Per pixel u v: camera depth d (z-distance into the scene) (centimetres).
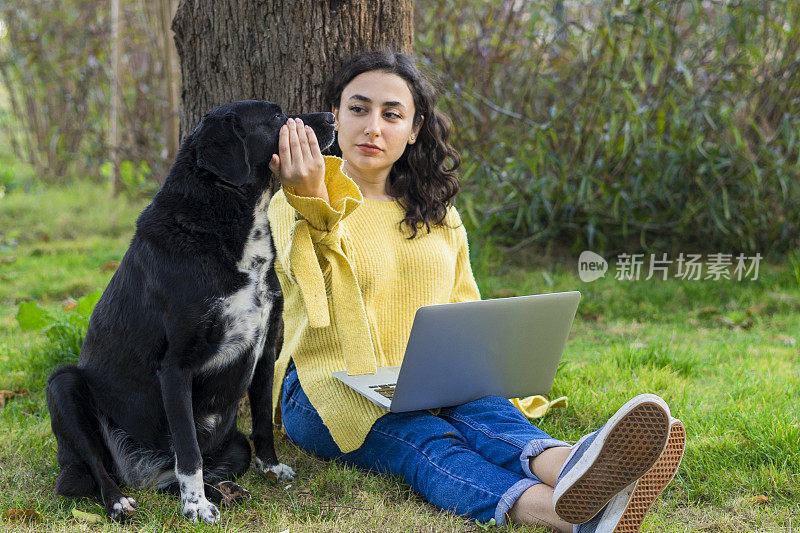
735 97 618
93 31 932
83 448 234
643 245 620
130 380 238
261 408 256
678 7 571
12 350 404
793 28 552
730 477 249
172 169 236
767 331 480
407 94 278
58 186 982
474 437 236
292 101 327
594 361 394
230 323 231
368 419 248
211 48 334
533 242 671
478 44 634
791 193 619
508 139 651
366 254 266
